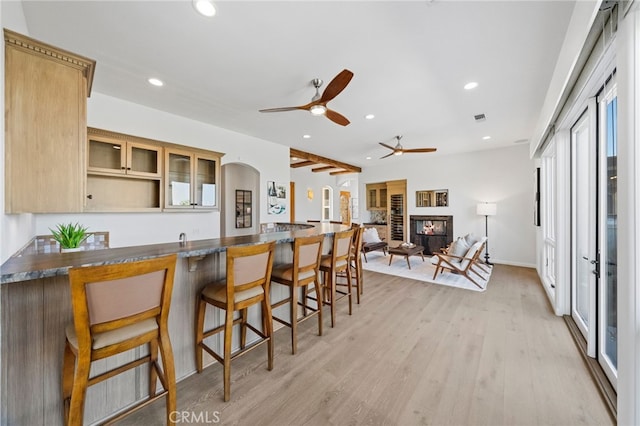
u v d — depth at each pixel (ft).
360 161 24.94
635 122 4.01
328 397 5.64
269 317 6.49
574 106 7.75
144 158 11.48
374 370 6.59
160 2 5.78
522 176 18.81
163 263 4.33
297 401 5.51
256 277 6.08
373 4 5.86
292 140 17.44
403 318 9.82
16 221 5.96
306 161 24.13
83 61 5.54
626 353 4.13
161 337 4.52
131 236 11.41
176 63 8.27
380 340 8.13
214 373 6.40
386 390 5.86
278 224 17.62
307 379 6.22
